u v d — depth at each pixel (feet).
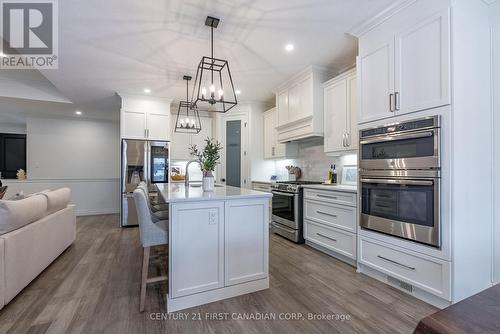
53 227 9.43
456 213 5.99
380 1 6.98
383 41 7.59
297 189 11.71
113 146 21.26
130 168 15.24
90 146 20.62
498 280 6.60
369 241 8.10
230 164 17.69
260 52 9.95
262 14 7.48
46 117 19.47
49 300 6.83
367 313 6.19
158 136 15.84
